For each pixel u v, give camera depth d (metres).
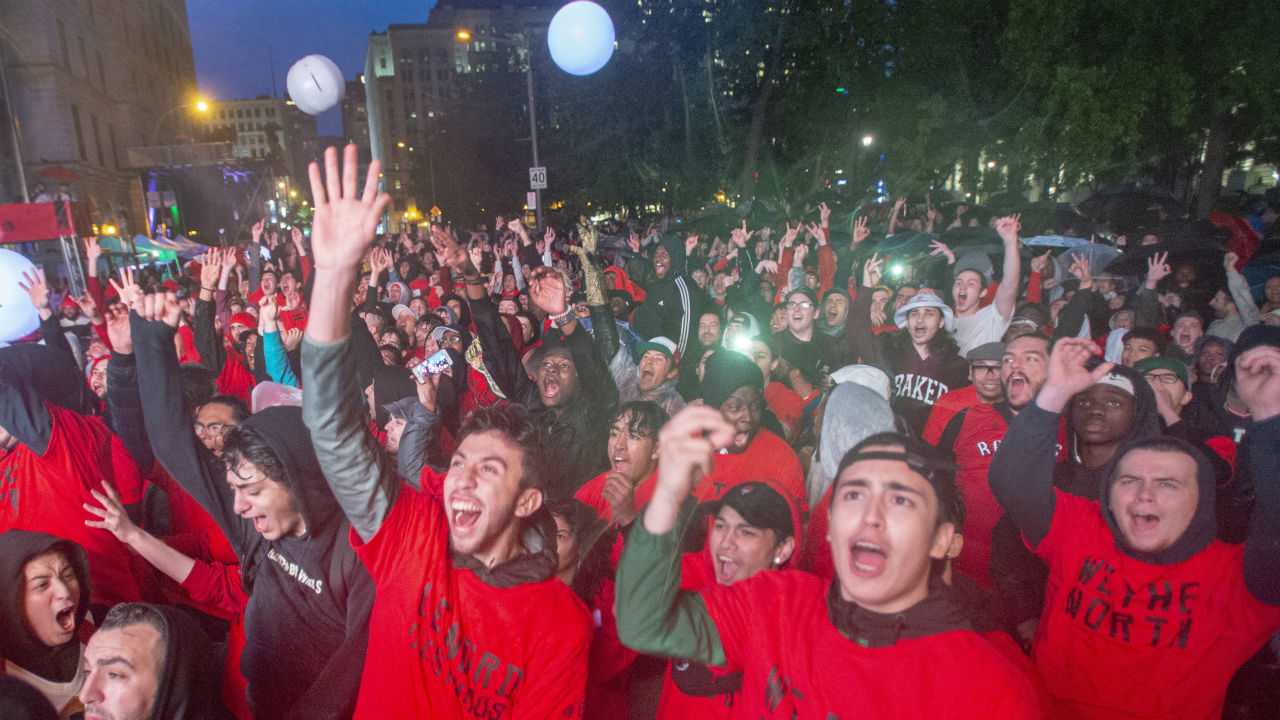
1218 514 2.21
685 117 21.09
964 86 14.94
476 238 5.62
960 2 14.45
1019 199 13.54
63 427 3.33
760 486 2.39
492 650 1.92
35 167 34.47
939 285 8.75
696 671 2.25
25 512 3.24
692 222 14.10
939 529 1.58
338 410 1.84
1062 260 9.27
